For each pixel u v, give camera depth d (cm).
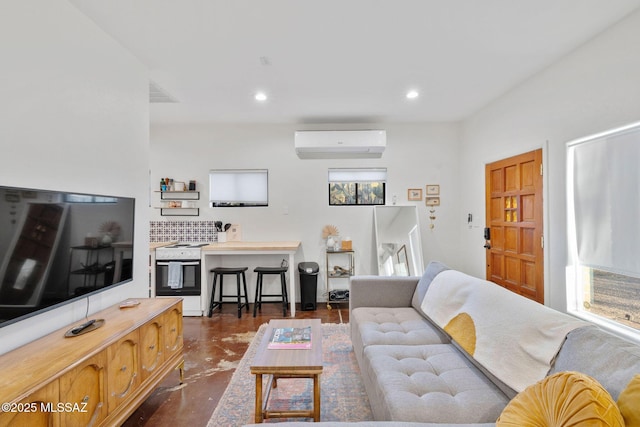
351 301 287
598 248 233
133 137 246
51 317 169
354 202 461
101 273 198
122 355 170
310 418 190
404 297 281
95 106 205
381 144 427
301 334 206
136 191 248
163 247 393
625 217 212
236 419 192
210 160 449
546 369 128
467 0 189
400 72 286
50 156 171
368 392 188
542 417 90
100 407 152
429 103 371
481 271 399
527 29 220
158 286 390
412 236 446
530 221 307
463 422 129
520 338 147
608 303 233
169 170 448
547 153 281
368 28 218
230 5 191
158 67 271
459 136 453
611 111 217
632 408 81
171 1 186
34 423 119
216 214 449
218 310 413
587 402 81
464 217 441
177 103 362
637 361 98
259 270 396
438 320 219
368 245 454
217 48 241
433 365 176
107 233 204
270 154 451
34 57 161
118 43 229
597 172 233
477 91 335
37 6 163
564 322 135
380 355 186
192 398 214
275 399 211
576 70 247
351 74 289
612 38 215
